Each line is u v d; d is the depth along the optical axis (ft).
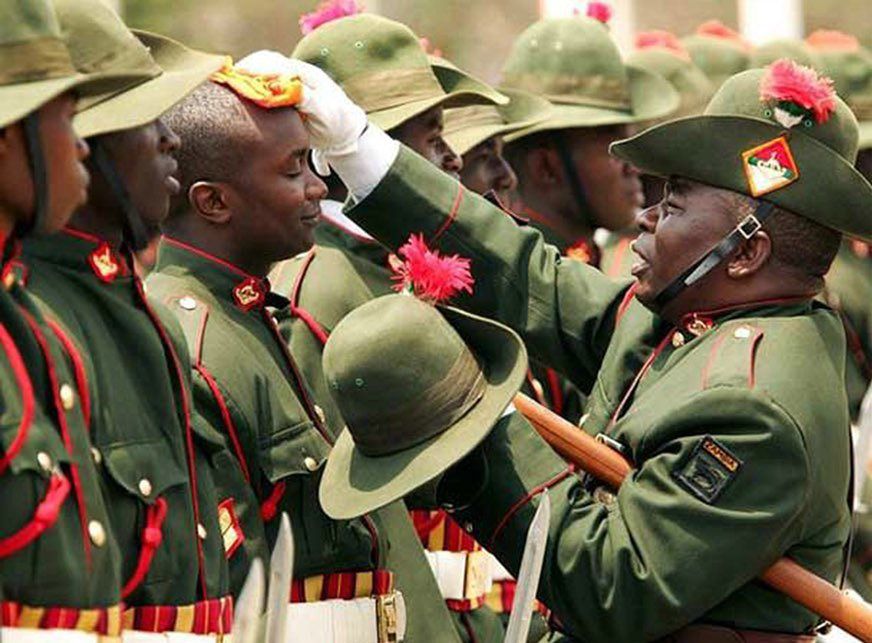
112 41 45.37
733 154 53.26
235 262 52.39
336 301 57.72
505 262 57.57
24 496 40.47
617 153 54.34
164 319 46.73
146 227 46.44
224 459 49.75
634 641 51.96
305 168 52.80
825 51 94.99
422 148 61.11
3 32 40.78
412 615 54.44
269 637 42.55
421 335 50.06
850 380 84.89
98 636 41.88
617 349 56.08
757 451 51.37
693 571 51.13
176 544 45.27
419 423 49.90
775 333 52.90
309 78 54.24
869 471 75.20
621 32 128.88
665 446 52.29
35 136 41.09
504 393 50.39
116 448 43.91
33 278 43.65
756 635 52.70
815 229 53.52
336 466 50.88
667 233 53.83
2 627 40.09
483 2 134.10
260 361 51.62
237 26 119.75
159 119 46.70
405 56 61.05
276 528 51.13
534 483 52.39
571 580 51.90
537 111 75.92
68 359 42.83
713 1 143.54
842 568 55.62
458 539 62.13
